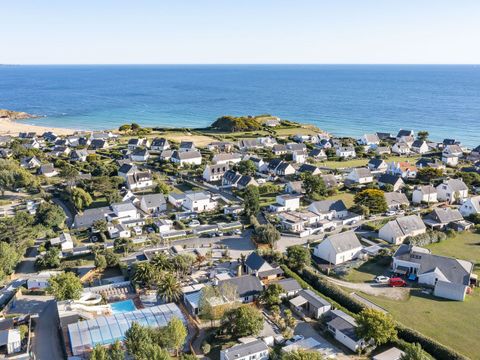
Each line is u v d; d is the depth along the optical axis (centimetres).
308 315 8594
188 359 6612
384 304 8981
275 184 17238
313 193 15388
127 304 8794
